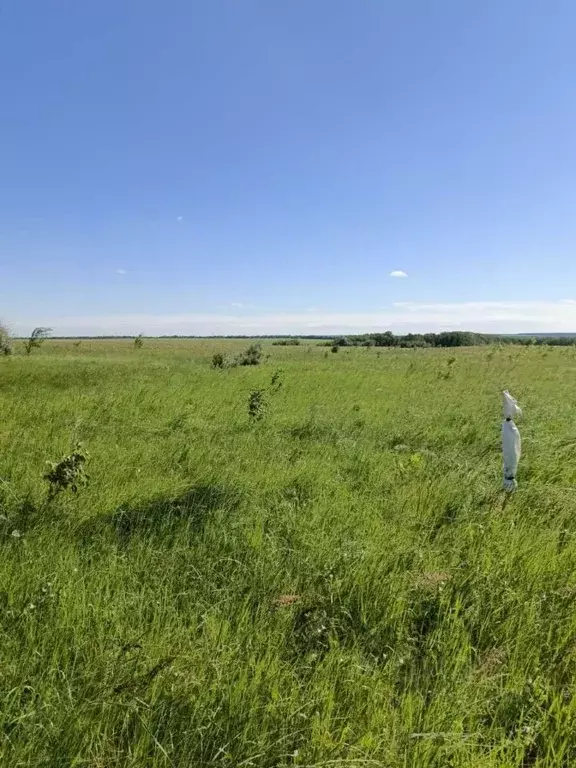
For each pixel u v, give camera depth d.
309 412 11.59
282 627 3.48
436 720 2.65
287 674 2.95
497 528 5.04
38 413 10.40
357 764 2.35
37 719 2.55
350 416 11.27
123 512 5.12
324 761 2.33
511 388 16.23
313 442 8.91
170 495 5.73
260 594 3.91
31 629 3.17
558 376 21.08
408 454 8.23
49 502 5.30
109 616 3.40
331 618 3.57
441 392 15.69
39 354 40.53
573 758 2.53
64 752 2.40
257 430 9.59
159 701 2.70
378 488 6.40
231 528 4.96
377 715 2.66
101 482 6.07
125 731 2.57
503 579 4.05
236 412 11.55
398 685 3.05
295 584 4.09
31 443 7.89
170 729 2.56
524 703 2.81
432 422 10.72
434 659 3.16
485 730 2.71
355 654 3.21
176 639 3.23
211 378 18.70
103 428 9.38
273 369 23.89
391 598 3.76
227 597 3.78
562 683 3.05
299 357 40.41
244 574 4.16
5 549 4.25
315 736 2.51
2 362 25.19
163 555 4.35
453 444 9.11
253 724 2.59
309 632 3.46
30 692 2.77
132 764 2.36
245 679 2.79
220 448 8.05
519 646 3.31
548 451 8.02
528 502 5.97
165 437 9.02
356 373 21.89
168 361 32.78
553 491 6.19
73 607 3.43
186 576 4.05
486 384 17.80
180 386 15.80
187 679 2.85
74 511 5.18
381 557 4.38
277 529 5.03
